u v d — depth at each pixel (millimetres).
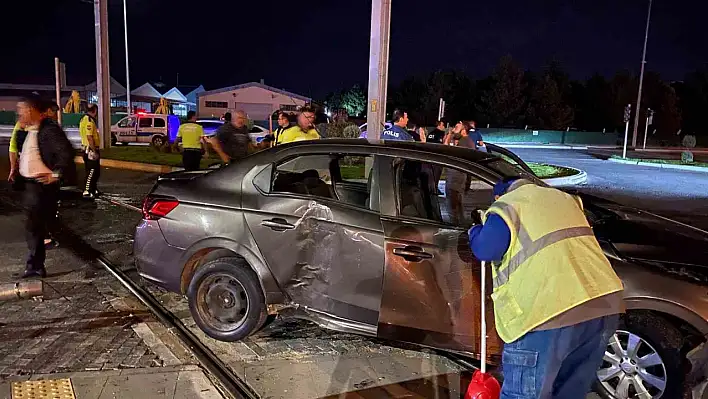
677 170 23875
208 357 4496
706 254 4074
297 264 4480
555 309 2781
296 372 4332
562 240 2859
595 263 2869
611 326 2918
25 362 4270
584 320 2807
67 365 4246
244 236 4625
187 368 4254
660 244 4164
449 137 10656
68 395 3801
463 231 4031
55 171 5988
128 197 11414
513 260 2900
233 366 4387
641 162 26812
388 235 4164
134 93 52969
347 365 4492
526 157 30109
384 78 9688
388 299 4164
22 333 4801
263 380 4184
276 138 9547
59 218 9211
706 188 16984
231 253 4797
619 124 54875
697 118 59438
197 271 4797
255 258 4582
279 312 4656
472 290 3955
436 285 4039
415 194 4496
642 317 3799
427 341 4129
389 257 4141
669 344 3738
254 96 54250
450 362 4621
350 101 55344
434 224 4137
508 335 2893
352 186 5191
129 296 5770
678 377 3725
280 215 4547
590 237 2936
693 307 3662
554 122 52312
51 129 5961
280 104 54969
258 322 4684
